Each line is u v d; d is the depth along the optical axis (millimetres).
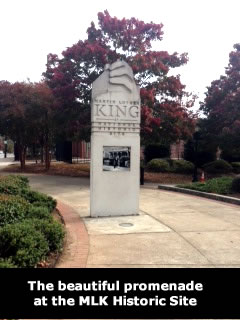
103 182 8820
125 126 8883
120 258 5621
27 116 21453
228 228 7742
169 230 7477
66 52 17312
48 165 23062
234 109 19188
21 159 23922
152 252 5945
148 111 16031
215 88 21031
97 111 8695
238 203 10922
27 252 4824
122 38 17406
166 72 17953
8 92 21188
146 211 9648
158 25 17875
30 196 9219
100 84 8727
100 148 8766
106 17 17516
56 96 18141
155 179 19359
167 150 26031
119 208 8938
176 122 18141
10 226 5504
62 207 10102
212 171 21891
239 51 20422
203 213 9453
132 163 8984
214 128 20859
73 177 19297
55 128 22188
